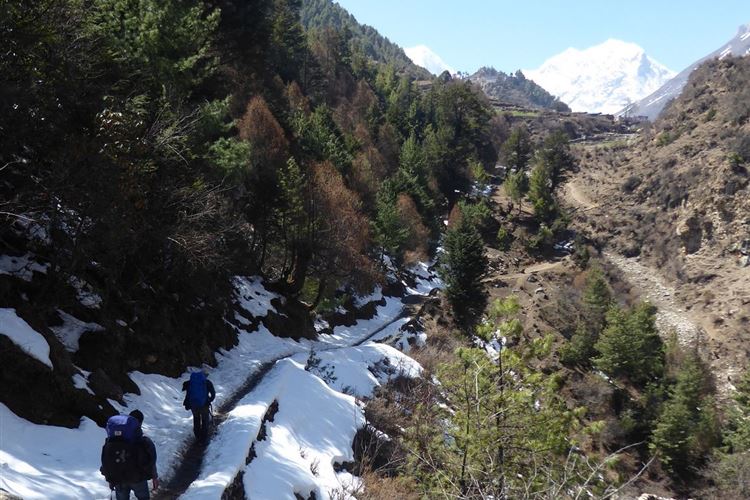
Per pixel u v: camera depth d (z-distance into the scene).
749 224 81.75
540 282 72.19
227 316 23.05
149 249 16.27
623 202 105.19
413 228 62.94
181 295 18.88
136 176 12.65
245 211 30.56
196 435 10.88
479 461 9.49
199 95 23.88
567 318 58.25
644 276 86.88
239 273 28.94
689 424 40.75
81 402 10.00
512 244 89.06
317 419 14.88
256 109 32.88
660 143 117.81
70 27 11.73
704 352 66.69
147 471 6.81
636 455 41.34
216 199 17.53
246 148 20.05
